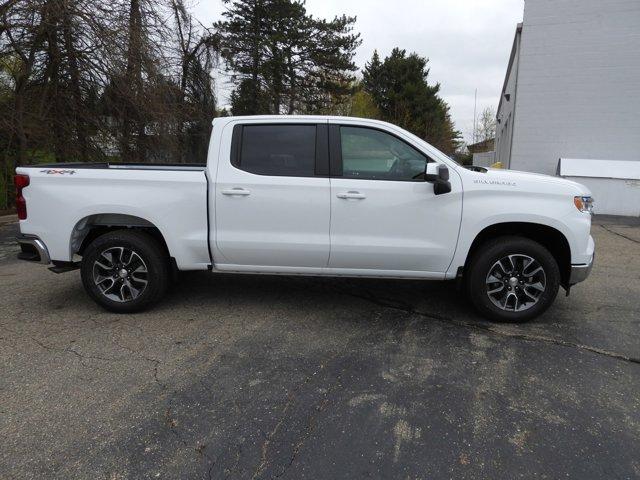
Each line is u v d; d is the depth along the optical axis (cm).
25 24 966
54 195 446
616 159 1509
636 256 758
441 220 426
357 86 3641
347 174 432
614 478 243
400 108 4016
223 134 445
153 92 1123
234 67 2914
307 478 242
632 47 1441
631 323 449
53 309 477
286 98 3228
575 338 413
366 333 422
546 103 1547
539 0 1504
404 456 259
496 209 420
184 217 443
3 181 1091
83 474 244
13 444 266
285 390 325
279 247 440
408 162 432
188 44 1471
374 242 432
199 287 551
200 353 380
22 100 1029
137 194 441
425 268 441
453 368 358
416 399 315
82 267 457
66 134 1112
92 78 1071
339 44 3306
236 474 245
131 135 1170
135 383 332
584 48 1486
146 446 266
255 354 379
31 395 315
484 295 436
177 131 1283
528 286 436
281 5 3070
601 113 1501
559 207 420
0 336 409
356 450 263
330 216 432
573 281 435
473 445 268
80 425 284
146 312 469
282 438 273
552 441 272
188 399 312
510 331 427
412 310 480
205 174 442
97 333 417
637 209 1305
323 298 516
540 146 1574
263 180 433
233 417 293
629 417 296
